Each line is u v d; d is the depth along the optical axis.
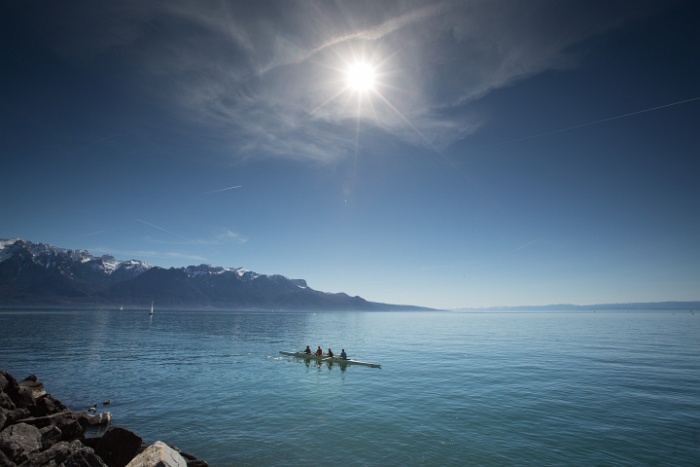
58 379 36.03
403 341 82.25
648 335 97.75
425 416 24.62
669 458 18.42
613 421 23.83
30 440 16.05
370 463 17.42
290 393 31.00
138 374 39.22
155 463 13.60
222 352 59.19
